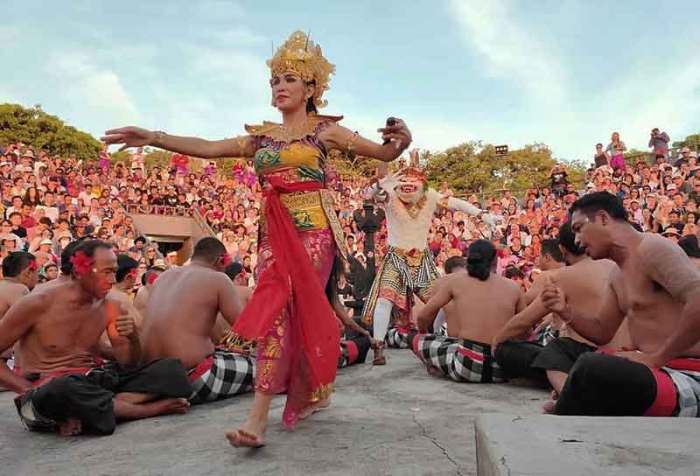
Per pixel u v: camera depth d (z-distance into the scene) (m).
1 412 3.53
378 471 2.11
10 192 15.14
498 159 39.62
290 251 2.69
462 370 4.04
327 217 2.90
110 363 3.43
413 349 4.62
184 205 21.55
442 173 39.69
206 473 2.17
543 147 41.31
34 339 3.09
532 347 3.79
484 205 19.22
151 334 3.49
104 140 2.80
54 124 41.47
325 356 2.69
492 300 4.16
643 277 2.49
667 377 2.22
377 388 3.88
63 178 18.31
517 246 13.77
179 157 24.62
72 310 3.12
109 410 2.82
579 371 2.19
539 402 3.39
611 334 2.85
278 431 2.71
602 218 2.58
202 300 3.55
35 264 4.99
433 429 2.71
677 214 12.32
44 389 2.77
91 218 15.34
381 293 5.25
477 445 1.53
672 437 1.34
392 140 2.83
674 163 20.20
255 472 2.15
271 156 2.86
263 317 2.51
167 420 3.06
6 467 2.35
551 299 2.84
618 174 19.03
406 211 5.55
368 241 6.46
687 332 2.25
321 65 3.02
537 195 20.48
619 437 1.34
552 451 1.23
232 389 3.59
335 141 2.90
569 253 3.59
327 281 2.89
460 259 5.91
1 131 39.47
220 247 3.87
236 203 21.62
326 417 2.98
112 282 3.10
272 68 3.00
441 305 4.42
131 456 2.43
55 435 2.88
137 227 18.59
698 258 4.18
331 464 2.21
